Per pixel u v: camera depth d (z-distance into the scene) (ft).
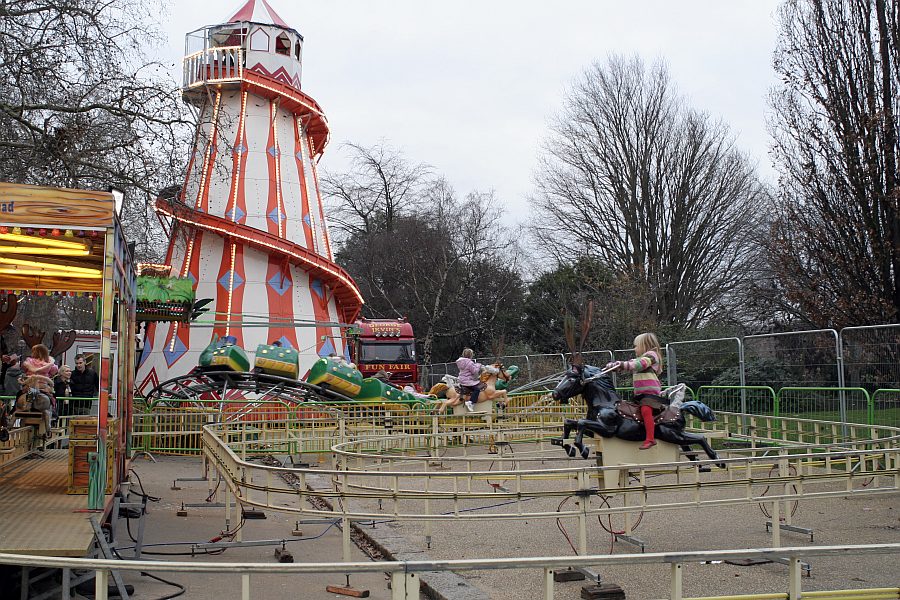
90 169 75.61
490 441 72.08
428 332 210.18
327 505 51.13
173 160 75.10
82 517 28.58
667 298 167.84
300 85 135.33
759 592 30.37
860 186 84.99
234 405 82.12
